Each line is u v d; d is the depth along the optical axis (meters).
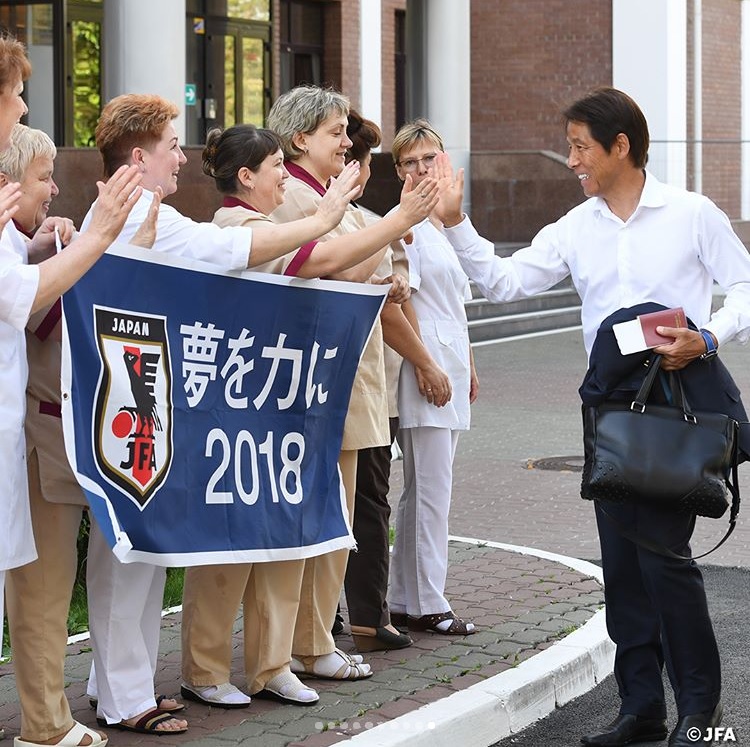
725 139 31.47
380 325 6.22
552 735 5.89
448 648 6.61
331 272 5.49
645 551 5.38
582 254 5.66
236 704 5.71
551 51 30.48
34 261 5.02
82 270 4.50
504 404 15.33
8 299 4.39
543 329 21.80
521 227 25.81
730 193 30.98
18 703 5.80
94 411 4.93
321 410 5.77
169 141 5.30
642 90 29.55
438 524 6.85
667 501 5.22
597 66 30.11
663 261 5.50
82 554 7.54
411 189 5.66
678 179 29.34
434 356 6.79
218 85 24.52
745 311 5.41
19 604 5.05
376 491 6.49
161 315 5.14
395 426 6.75
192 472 5.27
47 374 5.00
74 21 22.06
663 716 5.71
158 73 16.06
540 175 25.64
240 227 5.34
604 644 6.75
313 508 5.75
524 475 11.70
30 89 22.09
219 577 5.66
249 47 25.08
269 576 5.77
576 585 7.82
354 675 6.10
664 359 5.32
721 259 5.48
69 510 5.08
